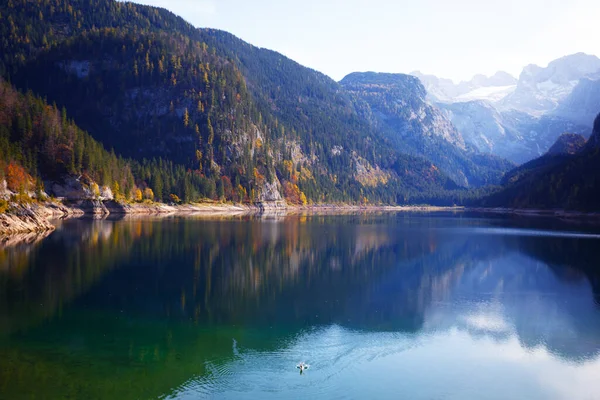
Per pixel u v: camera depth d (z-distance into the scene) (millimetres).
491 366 29672
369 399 24906
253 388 25906
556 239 96812
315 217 187750
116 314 39844
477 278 56656
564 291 50031
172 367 28688
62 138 160000
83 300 43938
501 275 58469
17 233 91375
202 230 108000
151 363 29266
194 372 28000
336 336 34844
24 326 36250
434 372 28594
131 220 135250
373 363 29734
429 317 40062
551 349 32781
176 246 78750
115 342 33000
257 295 47250
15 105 164375
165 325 37031
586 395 26125
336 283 53344
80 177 156875
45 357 30094
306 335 34969
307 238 96188
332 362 29797
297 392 25531
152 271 57688
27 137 156375
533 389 26719
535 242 91250
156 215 165875
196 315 39906
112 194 169750
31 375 27266
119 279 52844
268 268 61531
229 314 40375
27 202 120188
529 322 38875
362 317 39844
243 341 33469
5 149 133875
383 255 73688
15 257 64312
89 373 27688
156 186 192750
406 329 36750
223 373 27922
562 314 41281
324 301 45188
